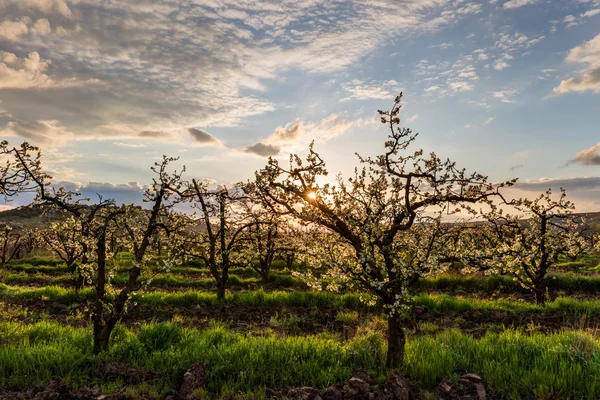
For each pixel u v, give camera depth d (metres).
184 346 9.04
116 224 8.93
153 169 9.14
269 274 22.44
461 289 19.47
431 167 7.66
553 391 6.77
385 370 7.80
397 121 7.61
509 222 11.20
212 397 6.96
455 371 7.80
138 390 7.01
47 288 16.47
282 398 6.75
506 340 9.26
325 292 15.52
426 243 8.09
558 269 24.84
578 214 16.48
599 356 7.52
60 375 7.56
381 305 14.30
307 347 8.72
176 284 20.38
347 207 8.27
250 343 9.02
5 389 7.04
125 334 10.05
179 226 10.84
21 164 8.76
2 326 10.66
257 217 15.48
